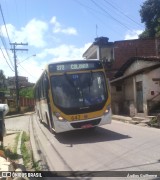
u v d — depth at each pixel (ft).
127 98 104.01
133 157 36.11
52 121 54.13
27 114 177.68
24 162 39.65
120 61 128.67
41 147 50.29
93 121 52.65
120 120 83.25
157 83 83.35
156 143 43.80
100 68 54.65
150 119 69.36
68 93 52.65
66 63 53.57
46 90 53.67
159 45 128.47
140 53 128.47
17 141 59.62
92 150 43.16
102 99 53.42
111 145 45.24
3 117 44.60
